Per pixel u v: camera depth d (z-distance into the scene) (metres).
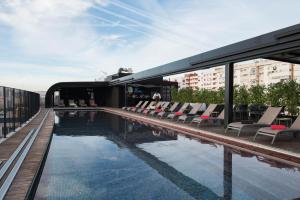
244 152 7.46
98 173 5.70
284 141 8.11
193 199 4.24
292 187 4.69
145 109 21.70
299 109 13.52
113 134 11.46
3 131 8.84
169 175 5.50
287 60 12.00
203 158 6.87
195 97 21.94
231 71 10.74
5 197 3.76
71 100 33.28
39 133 10.22
